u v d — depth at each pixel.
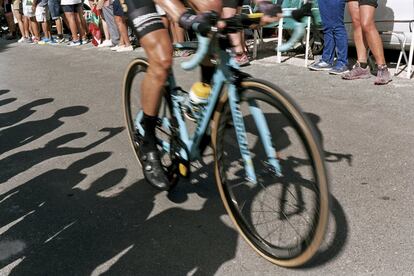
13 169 3.70
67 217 2.90
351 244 2.43
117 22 8.95
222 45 2.19
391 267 2.25
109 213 2.91
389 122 4.05
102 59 8.32
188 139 2.66
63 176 3.49
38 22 12.05
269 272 2.27
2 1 15.23
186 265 2.37
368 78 5.45
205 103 2.45
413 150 3.48
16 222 2.88
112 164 3.64
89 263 2.43
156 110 2.69
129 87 3.27
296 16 2.08
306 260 2.12
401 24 5.57
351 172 3.20
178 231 2.66
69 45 10.98
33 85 6.63
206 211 2.84
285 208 2.21
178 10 2.27
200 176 3.26
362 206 2.79
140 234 2.66
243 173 2.38
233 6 3.99
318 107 4.55
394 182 3.04
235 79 2.18
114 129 4.46
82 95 5.80
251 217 2.42
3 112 5.36
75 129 4.55
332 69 5.78
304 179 2.03
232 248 2.48
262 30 8.43
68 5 10.55
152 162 2.86
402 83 5.19
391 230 2.54
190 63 2.06
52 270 2.40
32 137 4.42
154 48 2.44
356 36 5.34
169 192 3.09
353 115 4.27
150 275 2.31
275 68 6.38
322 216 1.96
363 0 4.98
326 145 3.65
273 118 2.05
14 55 10.05
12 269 2.42
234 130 2.36
